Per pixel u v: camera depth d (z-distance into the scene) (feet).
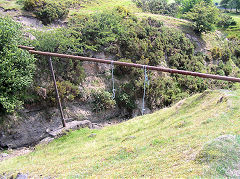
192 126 38.88
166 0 160.86
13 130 52.90
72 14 84.79
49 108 59.16
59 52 64.34
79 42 71.15
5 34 48.75
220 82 87.04
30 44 60.64
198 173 24.59
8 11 74.95
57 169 34.86
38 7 76.18
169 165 28.37
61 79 64.34
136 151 35.17
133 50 77.36
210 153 26.43
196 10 103.60
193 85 79.46
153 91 71.41
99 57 73.67
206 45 101.71
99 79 70.03
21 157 45.11
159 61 80.43
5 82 47.85
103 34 72.64
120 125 52.90
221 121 37.27
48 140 50.03
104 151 38.40
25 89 56.29
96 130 53.42
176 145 33.06
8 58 47.88
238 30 135.95
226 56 100.42
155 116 52.44
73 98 61.21
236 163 24.80
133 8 112.78
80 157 38.40
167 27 96.22
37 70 61.52
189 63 86.89
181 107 50.93
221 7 216.74
